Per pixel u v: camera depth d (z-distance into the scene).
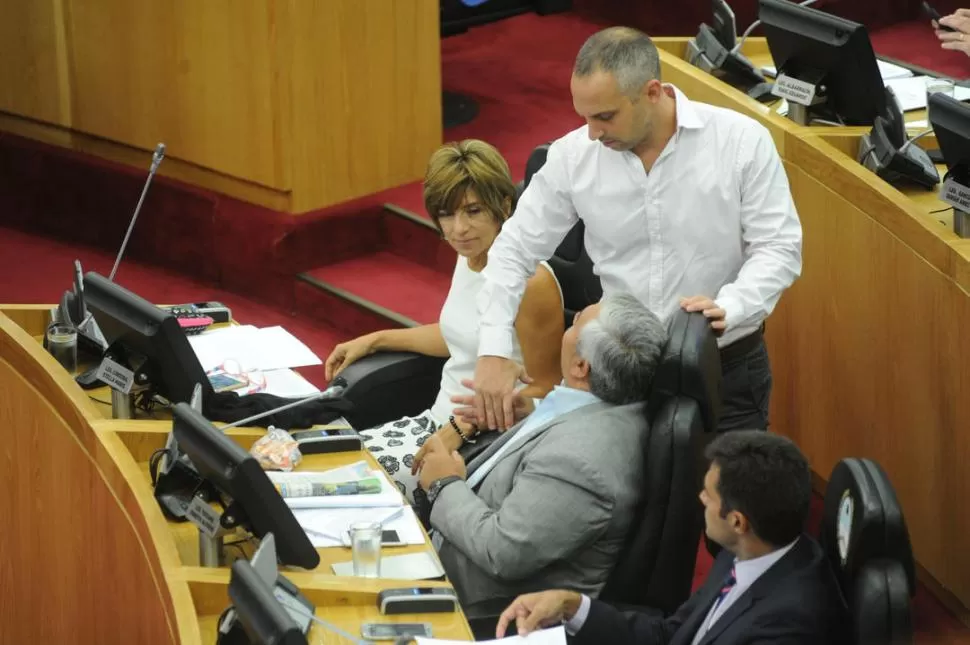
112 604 8.12
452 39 18.61
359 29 13.21
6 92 15.23
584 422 7.29
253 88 13.02
